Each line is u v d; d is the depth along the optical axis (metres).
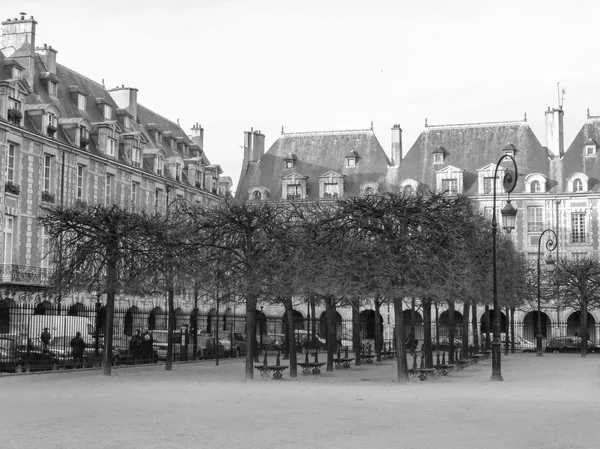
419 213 28.34
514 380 30.17
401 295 27.72
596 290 53.66
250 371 29.42
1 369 29.11
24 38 52.50
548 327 73.44
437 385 27.58
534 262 69.94
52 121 51.16
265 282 29.14
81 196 54.12
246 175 82.12
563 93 77.00
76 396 22.22
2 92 46.66
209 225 30.19
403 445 13.68
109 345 31.14
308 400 21.53
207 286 31.38
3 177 46.09
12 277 45.06
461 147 78.00
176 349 45.03
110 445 13.50
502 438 14.58
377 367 39.25
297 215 32.62
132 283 30.98
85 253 31.47
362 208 28.80
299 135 83.19
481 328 70.94
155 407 19.42
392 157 79.56
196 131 80.69
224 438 14.34
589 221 72.44
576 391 25.02
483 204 74.62
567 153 75.38
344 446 13.52
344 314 75.50
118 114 62.75
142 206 53.81
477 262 39.53
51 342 35.34
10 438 14.23
